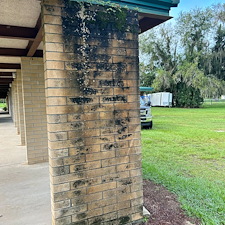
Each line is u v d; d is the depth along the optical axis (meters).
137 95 2.18
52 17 1.76
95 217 2.03
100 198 2.04
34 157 4.32
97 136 1.99
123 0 2.04
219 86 18.17
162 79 20.17
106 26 1.99
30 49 3.40
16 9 2.11
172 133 7.92
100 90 1.99
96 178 2.01
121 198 2.14
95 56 1.95
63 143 1.85
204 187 3.07
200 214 2.32
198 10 19.58
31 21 2.46
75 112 1.88
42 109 4.32
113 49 2.03
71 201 1.91
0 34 2.55
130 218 2.20
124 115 2.12
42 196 2.83
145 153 5.21
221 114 14.45
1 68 5.00
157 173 3.65
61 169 1.85
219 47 19.42
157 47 21.12
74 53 1.85
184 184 3.16
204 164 4.38
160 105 22.11
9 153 5.24
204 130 8.45
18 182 3.32
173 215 2.34
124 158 2.14
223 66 19.33
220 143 6.27
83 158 1.94
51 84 1.78
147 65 21.64
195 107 20.81
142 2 2.12
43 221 2.24
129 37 2.11
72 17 1.83
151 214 2.37
